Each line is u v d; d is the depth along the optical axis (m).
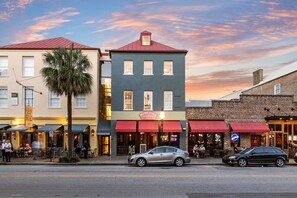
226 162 24.23
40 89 32.59
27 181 15.01
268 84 45.06
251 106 33.38
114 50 33.25
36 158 28.83
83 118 32.50
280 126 33.31
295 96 37.78
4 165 24.14
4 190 12.84
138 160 23.33
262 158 23.59
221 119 33.06
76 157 25.98
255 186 14.05
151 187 13.59
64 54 26.30
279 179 16.08
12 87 32.56
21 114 32.38
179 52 33.56
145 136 33.03
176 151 23.73
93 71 32.78
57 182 14.75
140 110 33.00
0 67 32.81
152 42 35.28
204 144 32.97
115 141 32.62
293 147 30.48
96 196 11.76
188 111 33.12
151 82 33.28
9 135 32.47
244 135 32.94
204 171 19.75
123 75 33.25
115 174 17.62
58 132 32.38
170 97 33.38
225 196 11.91
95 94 32.75
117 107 32.94
